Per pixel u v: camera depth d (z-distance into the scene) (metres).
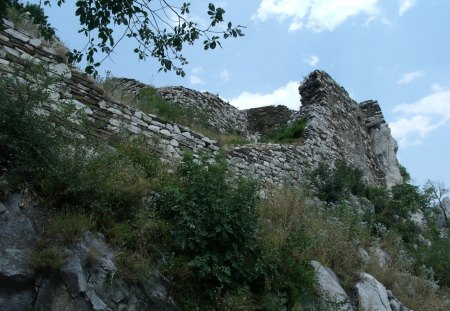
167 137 9.57
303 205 9.71
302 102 17.09
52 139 6.29
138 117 9.20
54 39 8.57
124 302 5.55
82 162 6.40
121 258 5.87
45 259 5.26
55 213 5.89
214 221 6.71
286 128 16.20
